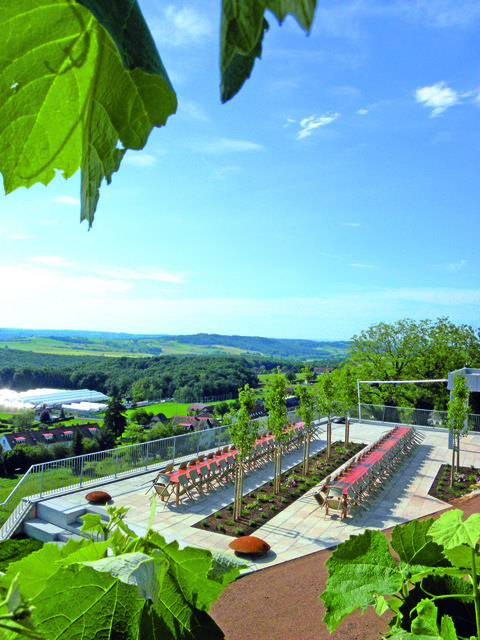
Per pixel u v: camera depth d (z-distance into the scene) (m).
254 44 0.28
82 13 0.44
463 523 0.96
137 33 0.36
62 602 0.50
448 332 37.31
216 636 0.63
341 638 6.81
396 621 1.06
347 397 23.73
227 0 0.29
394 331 38.25
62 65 0.45
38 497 14.18
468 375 21.80
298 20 0.26
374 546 1.15
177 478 14.23
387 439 21.19
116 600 0.52
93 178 0.46
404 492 15.66
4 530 13.30
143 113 0.43
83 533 0.64
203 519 13.08
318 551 11.20
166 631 0.58
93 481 15.87
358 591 1.10
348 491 14.05
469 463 19.28
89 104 0.47
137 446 17.55
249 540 11.12
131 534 0.65
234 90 0.29
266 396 16.55
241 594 9.20
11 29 0.44
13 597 0.39
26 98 0.47
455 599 1.12
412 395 37.00
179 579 0.63
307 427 18.69
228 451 19.16
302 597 8.90
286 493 15.47
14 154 0.50
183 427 72.94
